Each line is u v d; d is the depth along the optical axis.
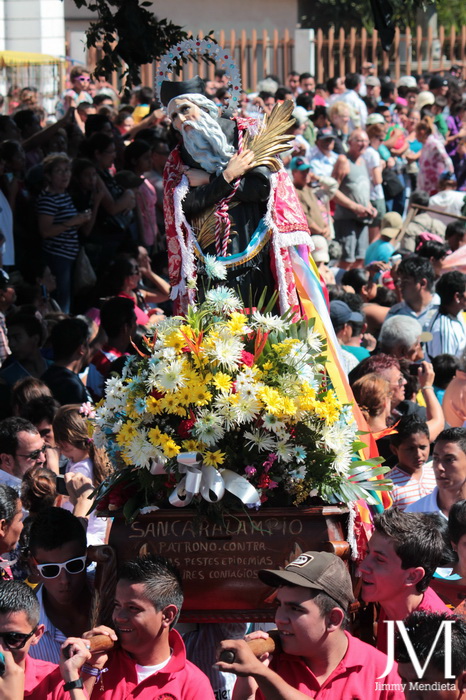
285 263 8.50
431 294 15.10
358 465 7.75
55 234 17.97
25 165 20.62
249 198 8.47
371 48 45.53
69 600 7.59
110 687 6.68
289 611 6.41
